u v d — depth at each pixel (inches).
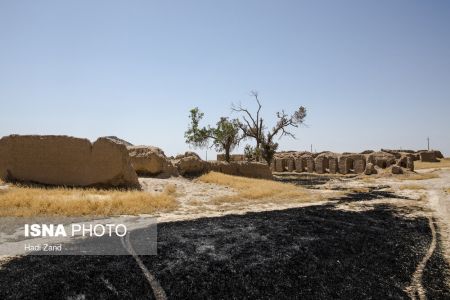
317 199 689.6
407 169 1337.4
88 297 237.6
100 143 619.5
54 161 617.3
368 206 613.3
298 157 1886.1
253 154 1684.3
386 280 280.7
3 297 229.8
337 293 256.4
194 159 868.0
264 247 353.1
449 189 847.7
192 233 389.4
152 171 775.1
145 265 293.1
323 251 347.3
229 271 291.1
